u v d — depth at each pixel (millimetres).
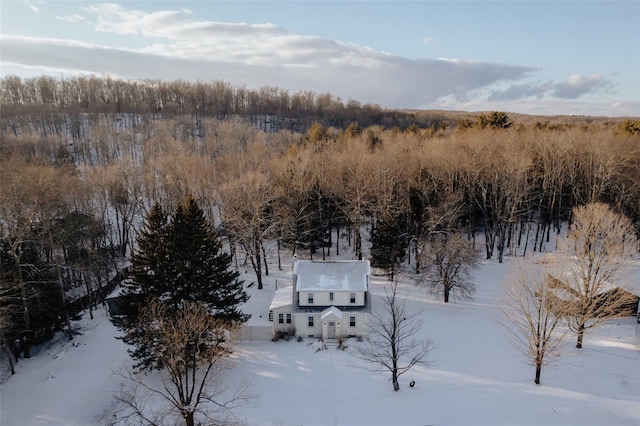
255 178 66375
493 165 69750
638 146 72625
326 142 96875
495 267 63219
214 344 40562
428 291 56812
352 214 68312
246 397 38062
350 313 47781
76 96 167625
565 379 39375
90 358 45281
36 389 40781
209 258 43844
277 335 47719
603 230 45250
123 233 71375
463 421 35156
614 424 34344
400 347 45125
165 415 33250
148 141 107250
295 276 50188
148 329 37000
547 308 38781
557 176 70188
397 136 99125
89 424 36188
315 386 39781
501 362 42281
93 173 73938
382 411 36531
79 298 56656
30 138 100812
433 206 66625
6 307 41125
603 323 47281
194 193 73938
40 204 52375
